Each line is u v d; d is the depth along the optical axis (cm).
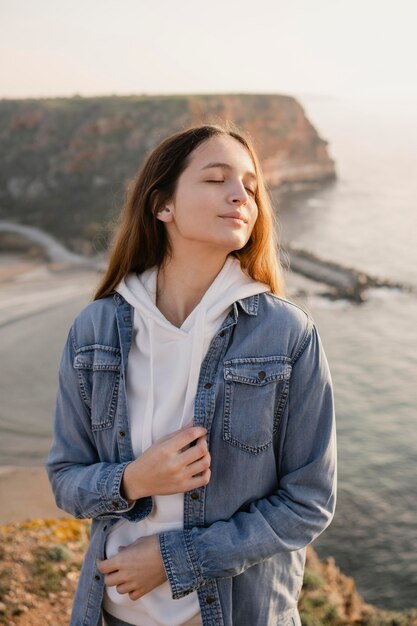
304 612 643
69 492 177
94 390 181
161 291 188
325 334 3994
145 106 9931
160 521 170
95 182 8950
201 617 168
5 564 540
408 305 4609
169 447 158
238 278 179
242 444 166
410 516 2069
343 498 2167
